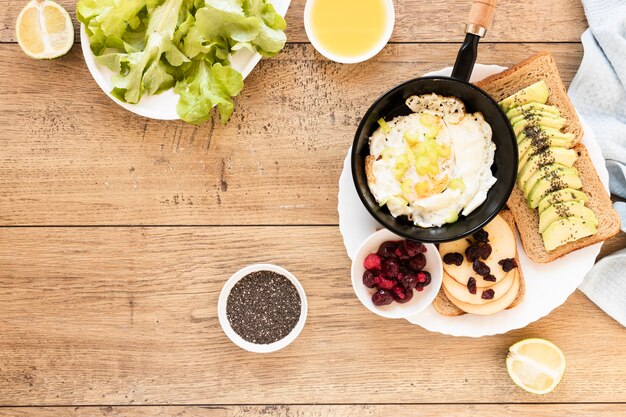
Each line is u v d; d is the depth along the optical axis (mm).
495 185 808
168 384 890
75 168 875
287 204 875
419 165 799
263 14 812
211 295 883
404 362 884
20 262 884
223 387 890
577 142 824
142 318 884
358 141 793
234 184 874
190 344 886
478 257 829
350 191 836
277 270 861
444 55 858
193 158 872
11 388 890
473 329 843
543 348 862
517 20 858
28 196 878
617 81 846
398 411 887
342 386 888
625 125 859
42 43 837
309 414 888
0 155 874
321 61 861
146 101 836
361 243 836
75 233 881
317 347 884
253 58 832
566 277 839
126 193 876
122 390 890
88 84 865
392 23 838
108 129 870
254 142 870
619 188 871
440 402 886
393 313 828
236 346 888
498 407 884
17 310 886
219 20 796
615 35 831
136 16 815
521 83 834
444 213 808
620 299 861
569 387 885
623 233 868
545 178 818
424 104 812
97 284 884
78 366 890
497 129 799
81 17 805
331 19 843
